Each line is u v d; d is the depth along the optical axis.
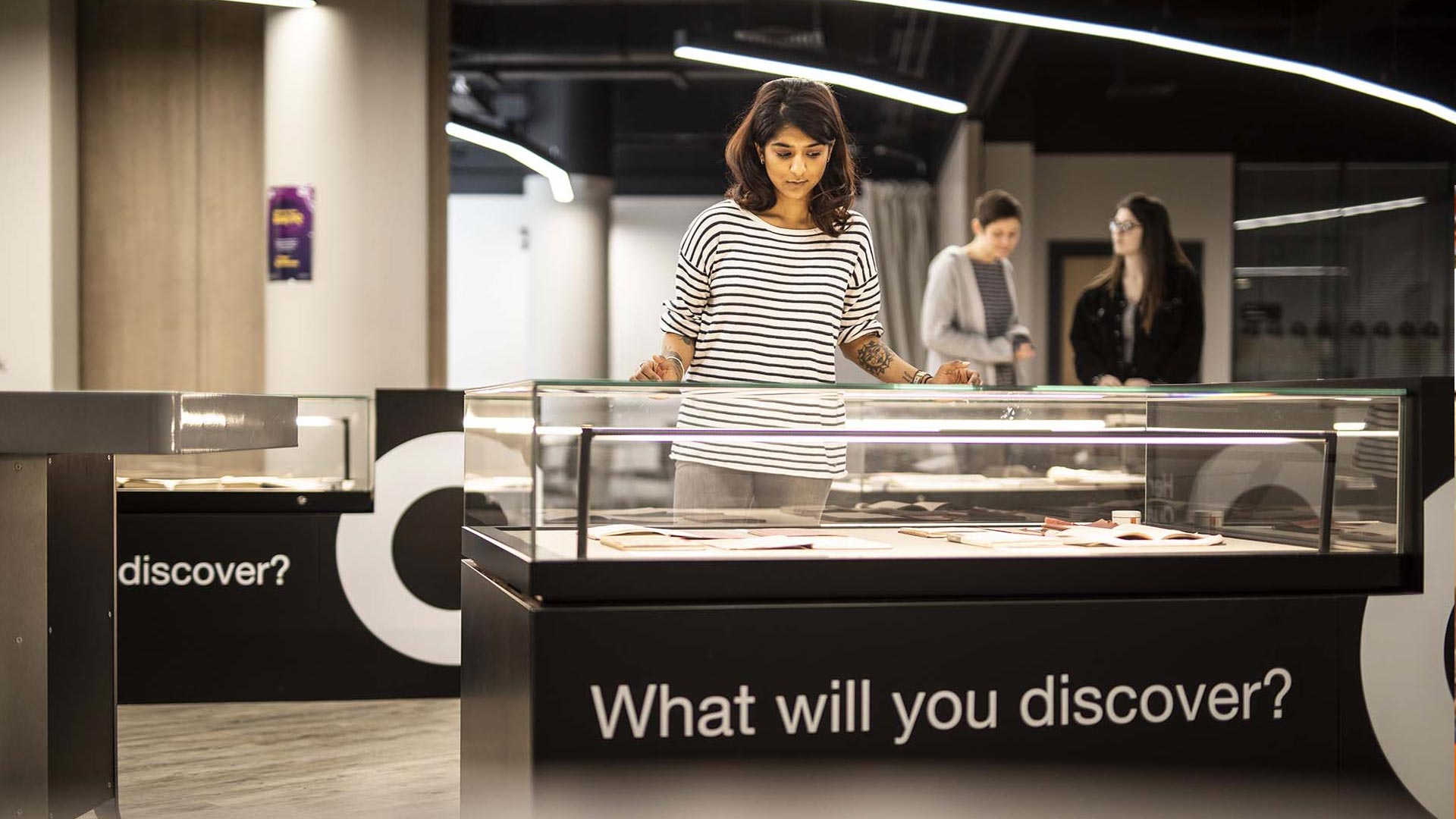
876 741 1.84
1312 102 9.90
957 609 1.87
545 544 1.79
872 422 2.04
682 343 2.41
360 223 5.83
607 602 1.80
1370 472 2.07
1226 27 8.43
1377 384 2.15
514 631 1.89
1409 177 10.08
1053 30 8.07
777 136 2.26
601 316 10.72
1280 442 2.10
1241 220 10.15
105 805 2.53
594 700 1.77
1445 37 8.83
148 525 3.96
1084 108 9.87
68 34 5.96
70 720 2.37
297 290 5.80
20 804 2.24
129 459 3.98
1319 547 2.06
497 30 8.34
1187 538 2.14
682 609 1.79
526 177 11.23
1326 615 1.99
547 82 10.61
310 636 4.02
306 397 3.98
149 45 6.05
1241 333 10.21
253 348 6.07
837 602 1.85
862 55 8.55
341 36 5.82
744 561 1.83
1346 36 8.77
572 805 1.77
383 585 4.04
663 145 11.43
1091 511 2.23
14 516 2.23
